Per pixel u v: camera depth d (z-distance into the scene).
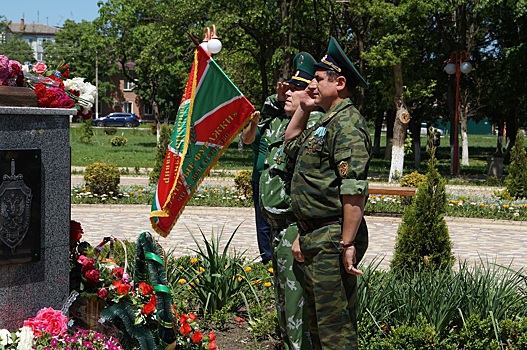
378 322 5.68
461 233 13.09
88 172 16.45
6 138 4.18
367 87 4.48
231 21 26.73
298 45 28.56
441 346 5.46
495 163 24.38
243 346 5.79
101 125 69.44
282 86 5.66
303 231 4.42
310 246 4.33
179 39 29.62
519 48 25.89
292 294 4.83
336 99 4.45
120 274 4.86
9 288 4.25
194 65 5.35
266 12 26.59
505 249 11.45
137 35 40.94
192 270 6.80
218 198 16.20
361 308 5.65
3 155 4.16
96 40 42.78
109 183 16.41
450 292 5.94
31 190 4.32
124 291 4.48
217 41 5.34
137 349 4.54
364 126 4.31
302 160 4.38
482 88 35.69
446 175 27.81
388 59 22.86
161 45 31.88
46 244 4.43
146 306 4.43
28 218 4.30
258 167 7.07
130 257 6.83
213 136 5.44
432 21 29.06
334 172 4.30
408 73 25.22
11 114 4.18
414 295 5.92
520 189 17.02
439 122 46.78
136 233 12.23
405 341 5.41
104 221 13.62
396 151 24.50
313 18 27.41
